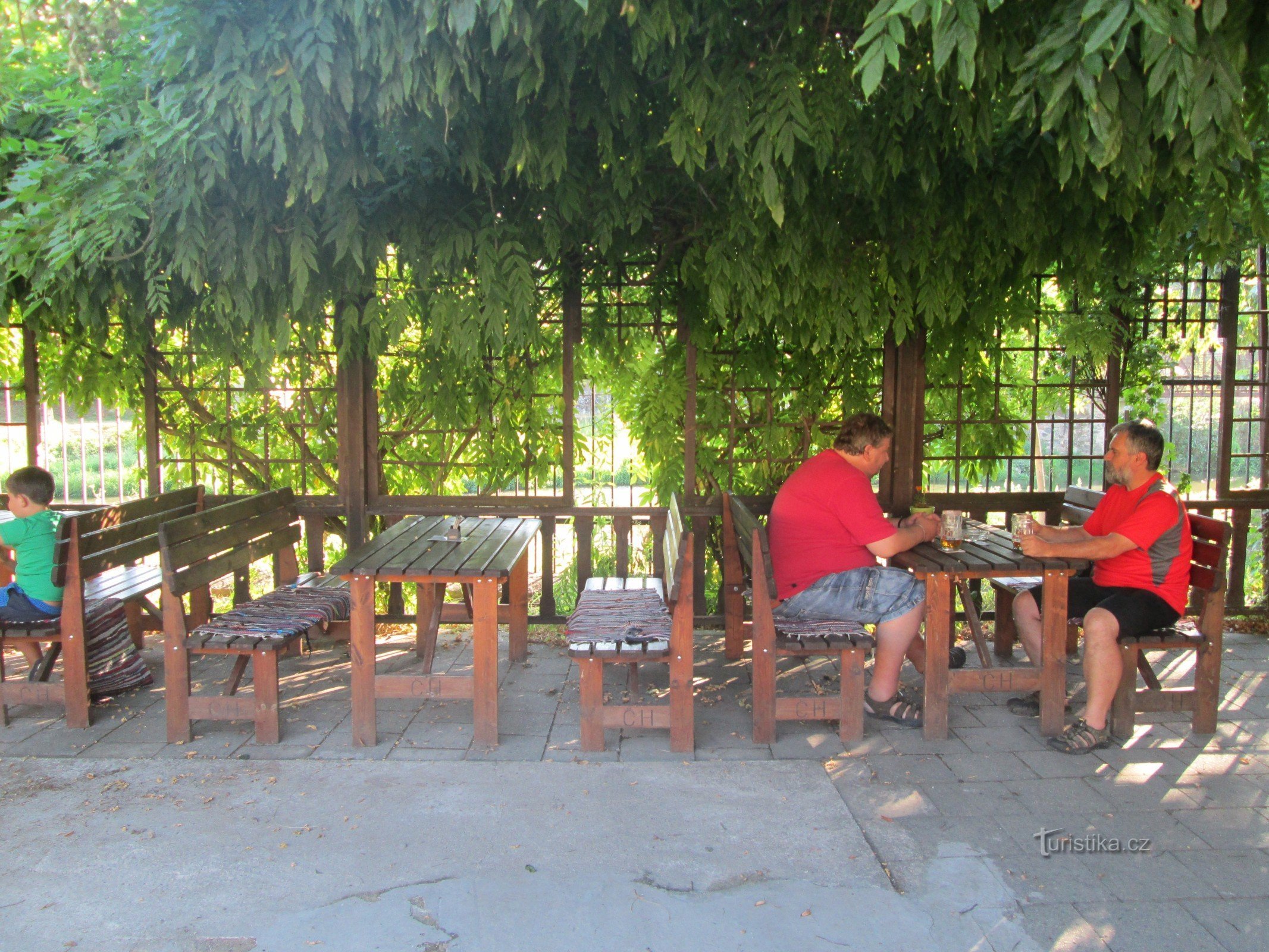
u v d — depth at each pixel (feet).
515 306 14.66
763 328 17.84
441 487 19.44
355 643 13.28
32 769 12.65
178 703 13.52
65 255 12.52
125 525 15.11
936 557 13.98
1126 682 13.60
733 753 13.14
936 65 7.55
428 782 12.19
